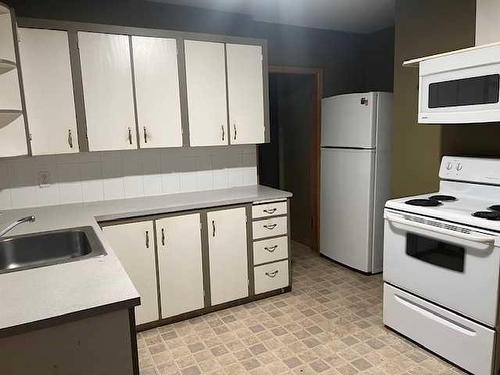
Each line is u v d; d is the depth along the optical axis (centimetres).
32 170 261
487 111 194
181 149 310
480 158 228
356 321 262
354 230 351
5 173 254
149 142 267
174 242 261
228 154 332
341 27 383
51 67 233
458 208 209
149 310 258
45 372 113
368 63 411
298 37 377
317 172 409
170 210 256
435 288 209
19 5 255
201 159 320
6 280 132
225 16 329
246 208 286
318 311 279
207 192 312
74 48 238
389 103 330
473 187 233
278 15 338
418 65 246
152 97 265
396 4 285
